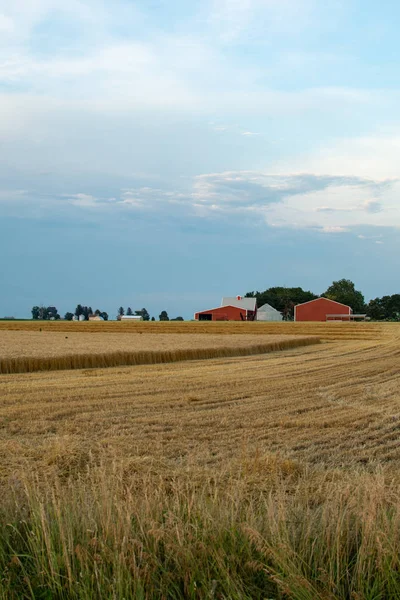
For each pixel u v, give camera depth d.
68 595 4.36
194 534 4.88
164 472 8.08
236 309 98.62
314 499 6.53
